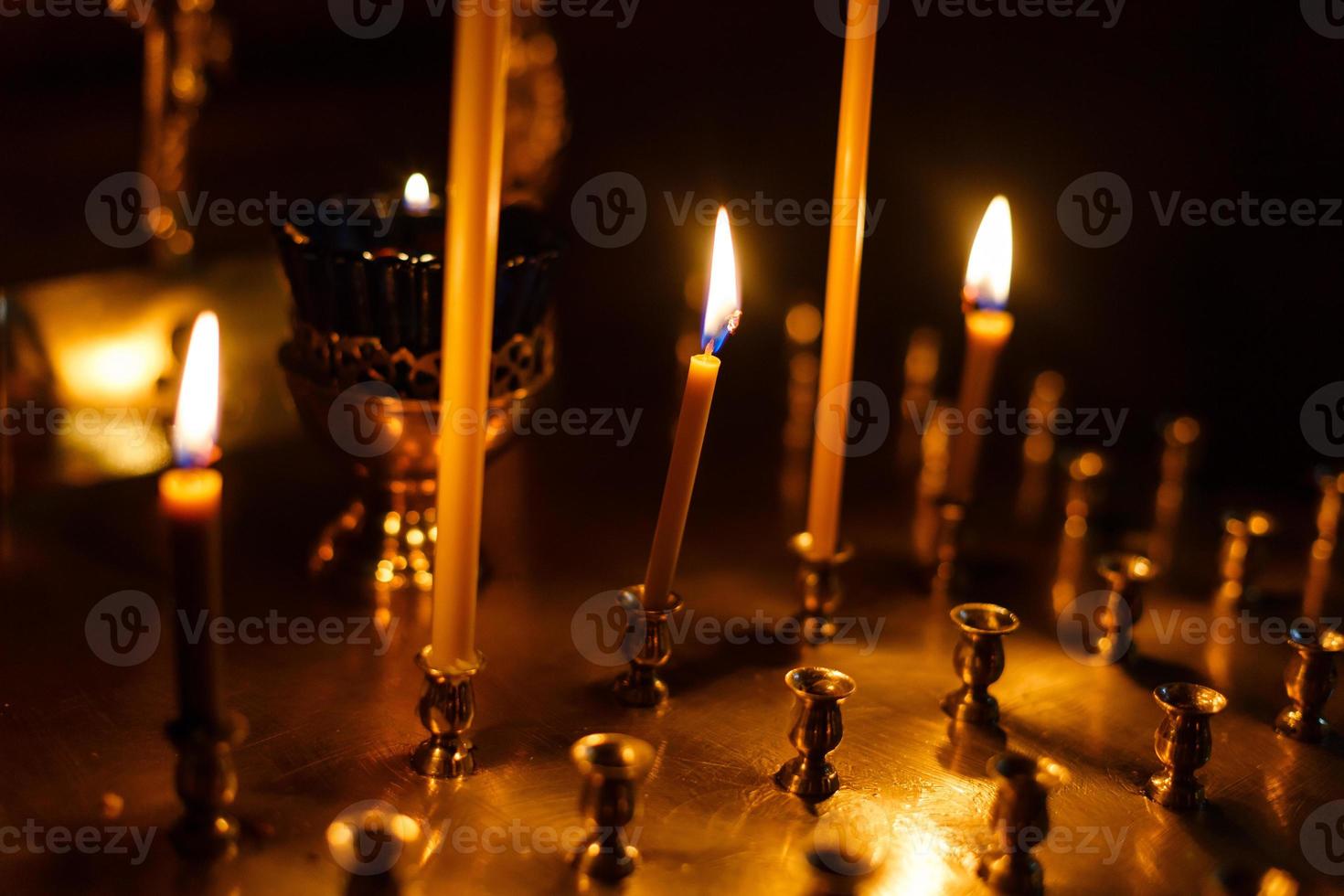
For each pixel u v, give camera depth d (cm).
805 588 66
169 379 74
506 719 61
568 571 69
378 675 62
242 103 92
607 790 55
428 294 62
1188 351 109
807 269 117
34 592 66
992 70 116
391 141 100
